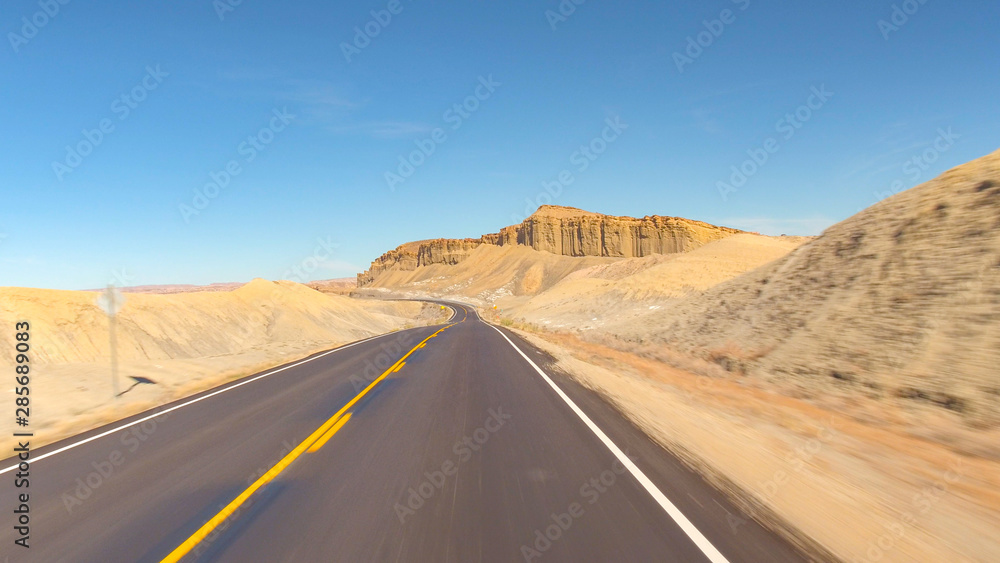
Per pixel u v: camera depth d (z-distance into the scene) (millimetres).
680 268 59469
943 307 10688
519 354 19094
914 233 13727
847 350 11789
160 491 5367
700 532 4062
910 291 12008
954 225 12633
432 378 13094
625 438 7020
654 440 6922
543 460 6023
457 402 9828
